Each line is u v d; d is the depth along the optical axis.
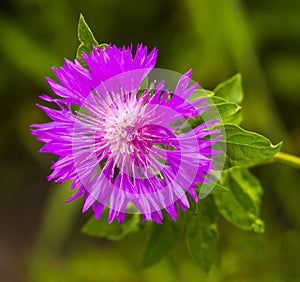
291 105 0.44
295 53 0.44
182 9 0.45
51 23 0.46
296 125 0.44
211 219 0.27
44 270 0.46
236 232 0.40
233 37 0.41
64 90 0.23
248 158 0.24
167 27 0.45
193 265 0.41
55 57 0.46
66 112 0.23
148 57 0.23
